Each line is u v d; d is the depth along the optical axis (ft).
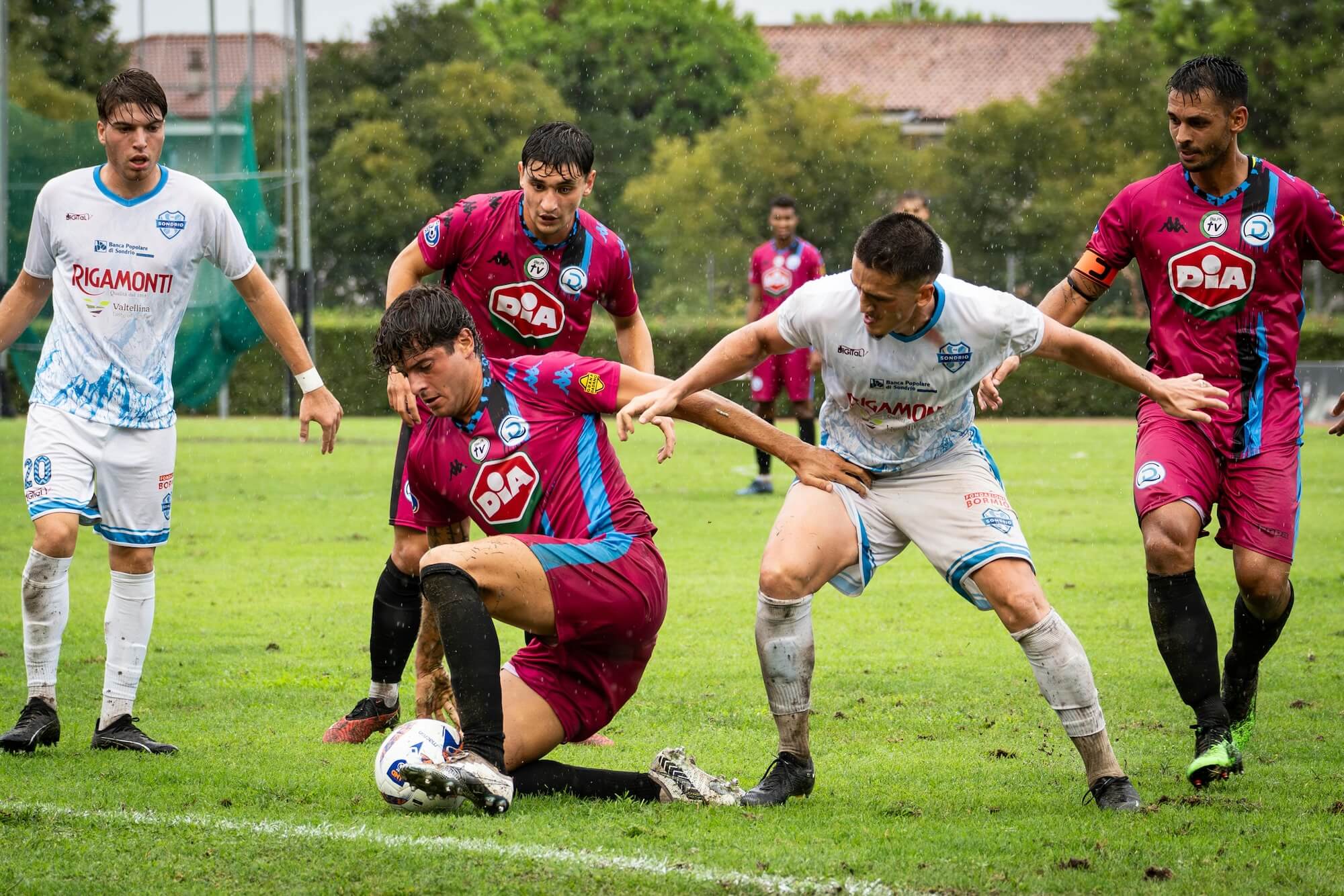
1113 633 52.80
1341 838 27.76
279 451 132.16
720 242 249.75
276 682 44.09
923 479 31.68
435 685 37.47
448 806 28.73
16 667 45.42
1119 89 256.93
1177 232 35.09
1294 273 35.01
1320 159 235.61
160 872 24.85
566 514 30.35
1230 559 72.43
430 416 31.19
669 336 202.28
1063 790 31.86
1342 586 63.16
